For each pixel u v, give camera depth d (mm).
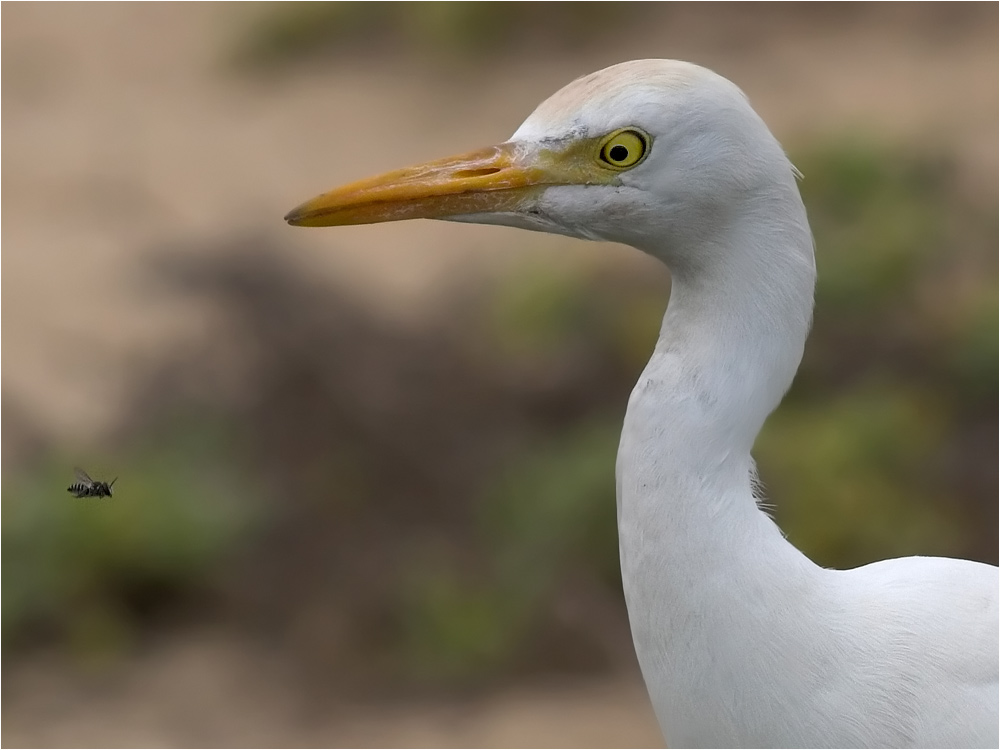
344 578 10008
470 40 20109
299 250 15445
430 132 18500
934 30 18844
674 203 4305
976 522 9492
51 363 13555
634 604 4438
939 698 4422
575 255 14172
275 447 11477
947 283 12367
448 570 9812
